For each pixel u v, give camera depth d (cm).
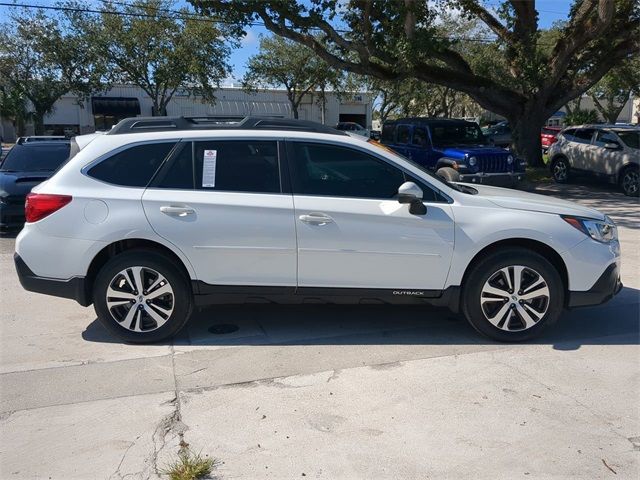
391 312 567
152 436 343
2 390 404
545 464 314
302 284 477
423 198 479
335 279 476
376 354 461
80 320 553
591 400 383
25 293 644
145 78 3544
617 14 1683
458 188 516
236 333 511
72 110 4619
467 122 1511
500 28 1934
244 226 466
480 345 480
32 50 3559
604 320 544
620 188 1576
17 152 1073
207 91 3656
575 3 1794
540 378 416
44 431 350
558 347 475
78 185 473
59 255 471
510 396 389
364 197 478
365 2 1593
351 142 484
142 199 467
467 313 483
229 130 486
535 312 478
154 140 481
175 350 473
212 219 466
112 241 467
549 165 1756
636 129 1523
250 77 4172
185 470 303
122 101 4681
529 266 471
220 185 476
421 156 1480
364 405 377
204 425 354
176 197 469
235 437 341
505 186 1340
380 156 482
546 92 1858
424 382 410
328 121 5353
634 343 484
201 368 437
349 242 469
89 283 484
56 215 468
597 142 1582
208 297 480
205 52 3422
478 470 309
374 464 314
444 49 1683
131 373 429
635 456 321
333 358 454
